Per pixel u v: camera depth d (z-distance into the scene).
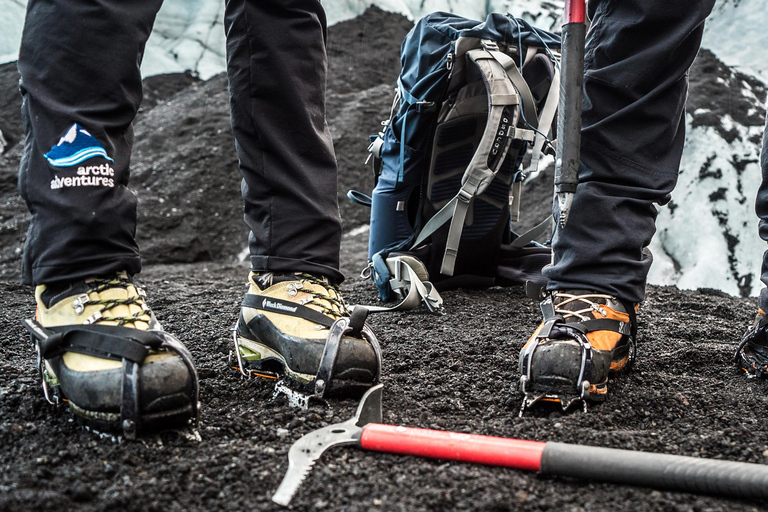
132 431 0.99
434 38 2.20
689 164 4.30
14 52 6.90
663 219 4.18
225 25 1.32
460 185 2.32
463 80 2.17
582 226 1.35
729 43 5.31
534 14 6.79
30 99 1.07
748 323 2.22
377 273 2.37
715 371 1.52
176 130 5.85
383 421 1.15
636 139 1.35
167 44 7.75
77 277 1.07
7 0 7.02
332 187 1.35
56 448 0.99
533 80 2.26
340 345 1.19
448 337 1.82
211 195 5.11
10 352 1.64
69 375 1.04
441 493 0.89
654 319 2.12
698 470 0.88
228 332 1.83
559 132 1.17
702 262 3.92
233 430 1.07
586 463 0.91
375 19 7.70
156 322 1.12
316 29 1.33
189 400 1.04
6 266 3.94
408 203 2.40
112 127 1.08
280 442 1.04
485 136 2.10
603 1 1.39
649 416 1.22
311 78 1.32
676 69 1.35
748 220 4.06
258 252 1.32
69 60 1.05
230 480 0.92
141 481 0.90
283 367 1.29
